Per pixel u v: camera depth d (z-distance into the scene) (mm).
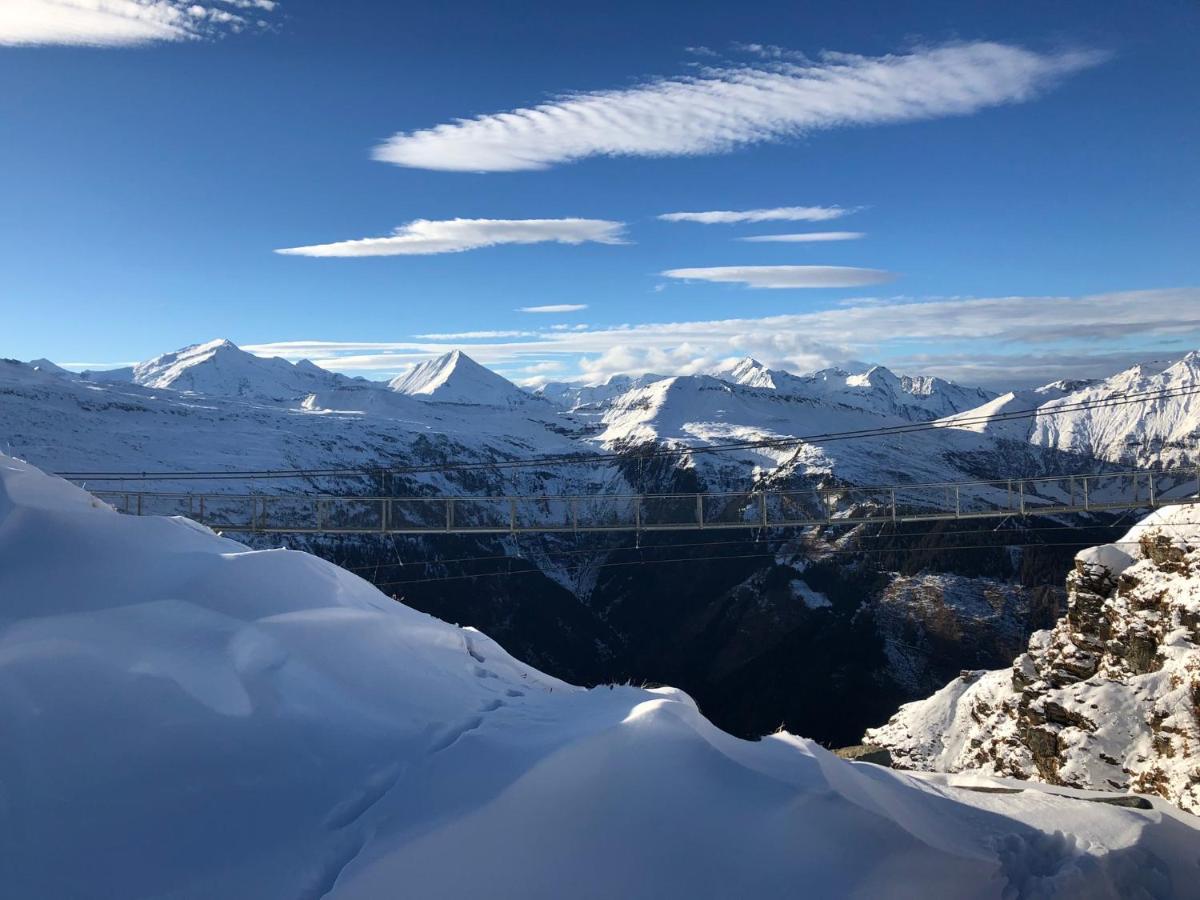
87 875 5070
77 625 6918
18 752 5672
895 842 6371
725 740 7531
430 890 5270
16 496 8547
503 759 6582
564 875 5559
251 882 5223
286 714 6848
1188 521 29141
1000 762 30516
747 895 5641
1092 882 6809
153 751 6012
